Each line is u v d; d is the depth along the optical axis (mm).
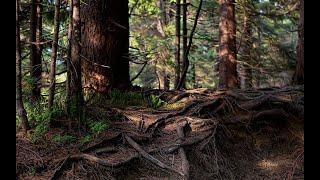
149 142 5863
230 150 6430
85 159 5000
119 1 7305
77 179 4754
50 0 8820
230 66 11438
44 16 8992
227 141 6492
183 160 5539
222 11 11609
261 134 6926
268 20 18391
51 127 5523
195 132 6266
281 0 14953
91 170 4930
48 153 5012
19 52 5055
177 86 10789
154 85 20156
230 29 11516
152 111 6555
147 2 11664
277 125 7113
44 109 5930
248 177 6148
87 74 7031
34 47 7828
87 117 5875
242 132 6801
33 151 4961
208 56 17766
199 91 7512
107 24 7129
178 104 7082
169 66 12211
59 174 4715
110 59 7141
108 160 5180
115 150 5430
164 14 15148
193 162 5809
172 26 14742
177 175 5371
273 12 15367
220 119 6672
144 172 5379
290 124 7141
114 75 7223
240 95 7230
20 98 5203
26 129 5293
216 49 16438
